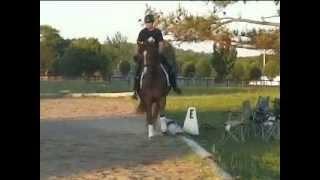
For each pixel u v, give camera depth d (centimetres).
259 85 3616
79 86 4697
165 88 1338
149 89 1318
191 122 1428
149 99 1328
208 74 5400
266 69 2570
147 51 1318
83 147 1211
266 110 1371
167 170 959
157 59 1320
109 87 4644
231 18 1817
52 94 3641
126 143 1270
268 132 1333
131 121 1819
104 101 2962
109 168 977
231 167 987
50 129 1562
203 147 1216
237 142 1293
